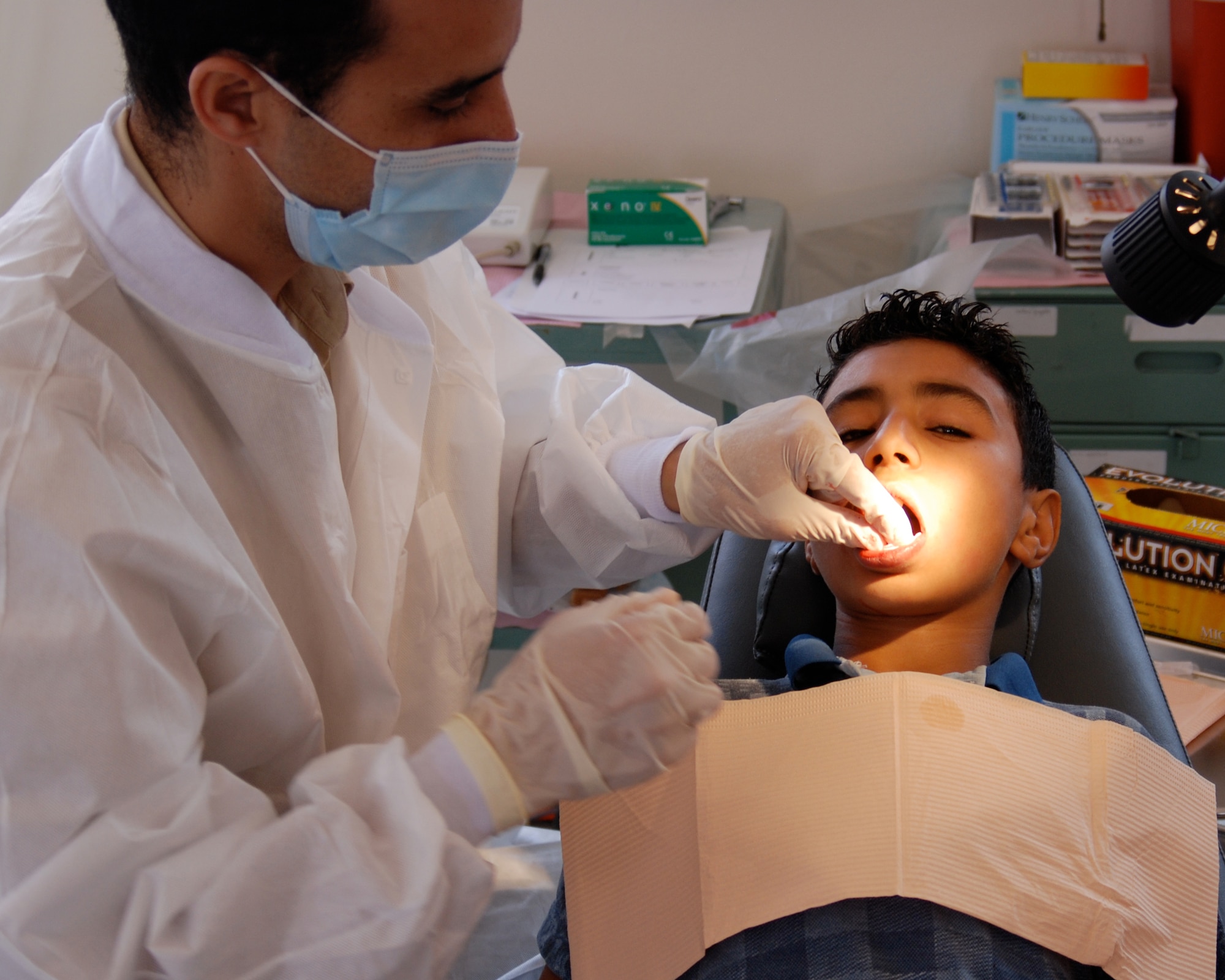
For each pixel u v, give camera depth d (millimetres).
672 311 1908
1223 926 1016
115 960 687
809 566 1330
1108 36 2279
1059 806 957
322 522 933
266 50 742
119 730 696
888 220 2445
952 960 926
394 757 743
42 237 833
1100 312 1907
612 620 815
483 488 1163
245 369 871
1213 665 1381
